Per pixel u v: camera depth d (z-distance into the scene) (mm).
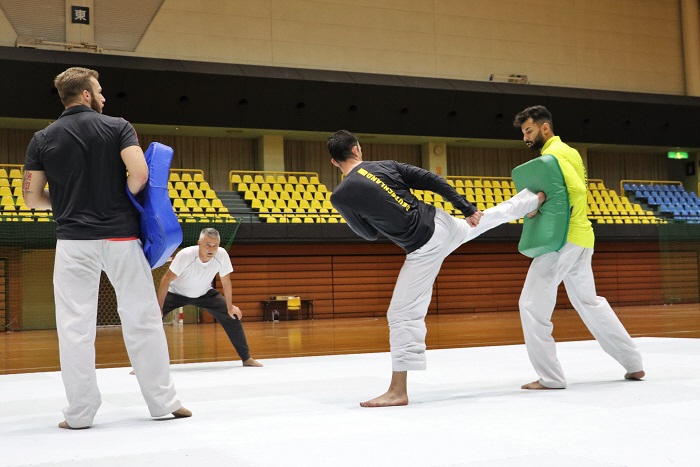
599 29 23875
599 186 24125
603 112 22359
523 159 24328
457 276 21359
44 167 3877
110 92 17781
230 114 19109
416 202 4348
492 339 10500
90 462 2910
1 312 17375
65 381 3777
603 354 7172
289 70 19516
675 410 3750
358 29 21250
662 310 18422
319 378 5879
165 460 2895
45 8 18500
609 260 22453
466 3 22422
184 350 9961
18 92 17172
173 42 19469
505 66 22672
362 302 20406
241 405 4426
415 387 5062
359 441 3158
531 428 3365
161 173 3930
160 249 3895
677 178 26109
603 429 3291
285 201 20375
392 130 20672
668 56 24703
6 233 16953
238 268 19312
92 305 3869
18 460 3000
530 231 4891
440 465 2676
